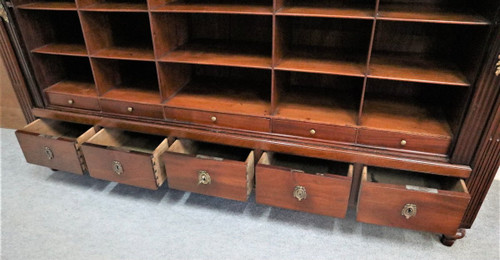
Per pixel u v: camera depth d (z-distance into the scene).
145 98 1.58
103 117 1.63
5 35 1.53
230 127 1.49
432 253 1.35
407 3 1.35
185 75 1.69
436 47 1.42
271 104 1.39
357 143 1.36
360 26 1.46
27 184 1.76
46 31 1.66
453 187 1.32
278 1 1.22
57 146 1.56
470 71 1.16
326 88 1.64
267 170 1.32
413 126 1.32
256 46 1.57
